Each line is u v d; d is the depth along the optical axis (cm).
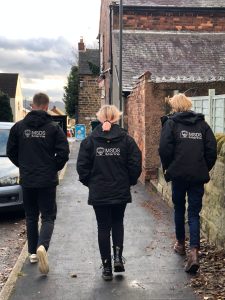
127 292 305
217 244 377
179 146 336
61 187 728
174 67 1172
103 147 322
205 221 412
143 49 1213
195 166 334
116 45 1222
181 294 299
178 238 377
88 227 477
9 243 463
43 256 331
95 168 322
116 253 330
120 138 325
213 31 1310
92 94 2244
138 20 1291
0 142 636
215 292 297
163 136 340
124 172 324
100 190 320
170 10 1290
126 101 1033
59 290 312
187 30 1302
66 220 507
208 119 496
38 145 352
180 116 342
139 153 328
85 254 388
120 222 334
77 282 326
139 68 1155
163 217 511
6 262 406
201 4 1314
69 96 2817
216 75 1161
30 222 366
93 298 297
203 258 361
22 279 333
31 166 352
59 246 411
